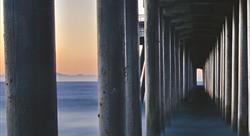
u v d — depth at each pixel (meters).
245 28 19.52
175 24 34.81
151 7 20.64
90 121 36.41
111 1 10.89
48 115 6.48
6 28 6.38
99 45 11.06
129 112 14.73
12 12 6.32
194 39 44.53
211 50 52.19
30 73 6.35
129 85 14.74
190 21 33.25
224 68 30.81
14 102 6.39
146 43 20.72
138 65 14.91
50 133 6.52
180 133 24.53
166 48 31.20
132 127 14.78
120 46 11.02
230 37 27.62
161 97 25.31
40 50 6.37
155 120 20.62
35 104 6.39
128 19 14.73
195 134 23.95
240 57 19.50
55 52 6.64
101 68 11.08
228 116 27.09
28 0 6.31
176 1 27.23
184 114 35.62
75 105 58.31
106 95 11.05
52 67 6.52
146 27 20.69
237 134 21.50
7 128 6.50
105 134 11.10
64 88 150.75
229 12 27.81
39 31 6.36
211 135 23.38
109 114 11.07
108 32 10.95
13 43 6.34
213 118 31.94
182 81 47.38
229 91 27.06
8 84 6.42
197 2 27.39
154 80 20.61
